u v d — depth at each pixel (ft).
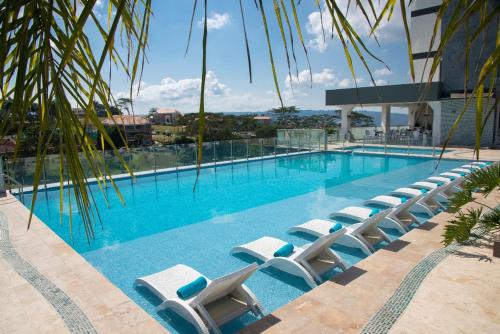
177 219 31.94
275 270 19.65
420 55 92.99
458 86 72.59
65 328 12.71
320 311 13.70
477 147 2.63
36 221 25.72
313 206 35.78
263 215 32.83
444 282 15.52
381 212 22.08
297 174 54.80
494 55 2.65
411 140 79.56
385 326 12.55
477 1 2.44
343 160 67.97
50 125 3.05
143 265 21.81
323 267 18.66
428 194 28.22
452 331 12.06
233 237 26.78
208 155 58.18
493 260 17.54
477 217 17.37
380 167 59.62
